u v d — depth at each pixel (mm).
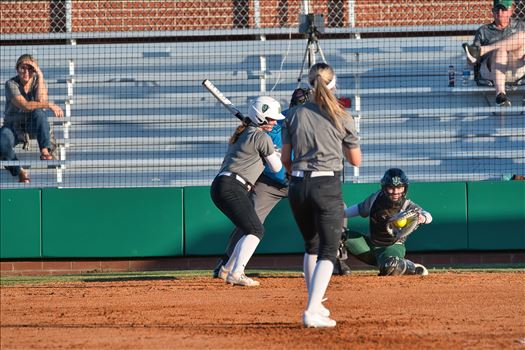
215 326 21922
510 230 42844
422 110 49031
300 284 32281
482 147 49906
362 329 21062
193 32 52812
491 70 49625
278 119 30797
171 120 51219
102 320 23344
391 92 50344
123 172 49438
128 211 43438
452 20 53406
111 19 54125
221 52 53094
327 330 20859
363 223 42344
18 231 43500
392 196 34000
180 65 53156
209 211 43250
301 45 52875
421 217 34656
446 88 50250
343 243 35094
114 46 53156
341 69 52562
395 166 49656
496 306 25359
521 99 50844
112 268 43938
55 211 43500
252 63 53094
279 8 54094
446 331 20781
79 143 50594
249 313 24391
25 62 48156
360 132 50656
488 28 49562
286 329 21172
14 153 47938
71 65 53000
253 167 31406
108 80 52719
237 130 31578
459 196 42750
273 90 51938
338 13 53844
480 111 48844
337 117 20609
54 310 25625
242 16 54031
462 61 52406
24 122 47906
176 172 49562
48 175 49312
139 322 22859
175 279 35781
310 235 21391
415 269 34562
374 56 52594
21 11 54219
